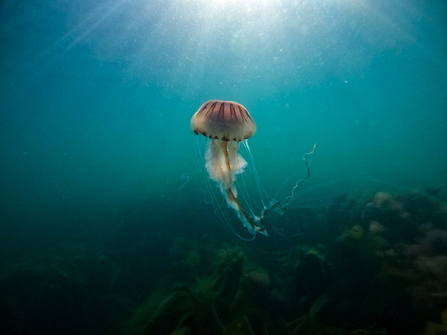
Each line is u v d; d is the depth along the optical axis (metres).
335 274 2.46
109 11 8.46
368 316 2.02
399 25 9.98
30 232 7.09
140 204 7.19
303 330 2.12
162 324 2.27
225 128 2.14
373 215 2.98
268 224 4.73
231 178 2.47
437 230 2.54
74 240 5.82
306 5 8.38
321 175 12.85
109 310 3.09
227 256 2.85
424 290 1.96
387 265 2.26
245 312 2.33
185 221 5.59
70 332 2.75
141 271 4.03
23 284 3.23
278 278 3.03
